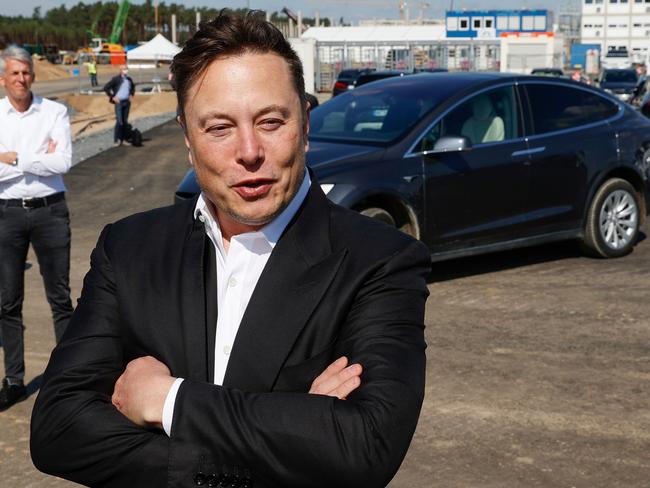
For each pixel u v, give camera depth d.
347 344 1.45
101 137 20.77
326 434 1.31
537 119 7.23
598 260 7.62
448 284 6.81
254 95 1.37
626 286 6.66
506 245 7.05
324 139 6.89
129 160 16.28
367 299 1.46
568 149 7.29
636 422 4.11
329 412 1.33
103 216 10.59
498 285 6.75
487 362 4.97
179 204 1.63
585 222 7.51
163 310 1.47
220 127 1.38
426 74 7.73
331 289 1.44
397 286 1.47
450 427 4.07
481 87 7.07
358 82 22.69
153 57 56.12
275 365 1.40
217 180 1.40
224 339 1.46
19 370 4.54
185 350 1.45
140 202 11.71
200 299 1.46
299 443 1.31
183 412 1.33
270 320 1.42
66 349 1.52
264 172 1.39
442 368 4.88
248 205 1.40
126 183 13.46
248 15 1.40
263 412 1.33
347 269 1.46
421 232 6.54
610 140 7.58
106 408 1.44
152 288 1.49
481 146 6.85
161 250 1.53
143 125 24.20
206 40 1.37
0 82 4.50
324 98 42.47
